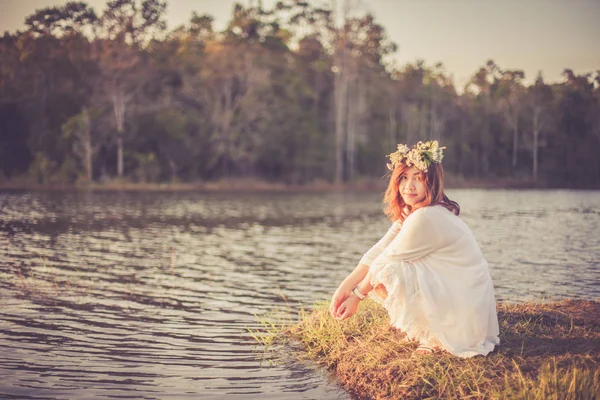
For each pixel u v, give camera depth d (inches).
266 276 388.5
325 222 796.0
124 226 703.7
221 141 1908.2
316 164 1990.7
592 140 2172.7
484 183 2224.4
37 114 1881.2
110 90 1855.3
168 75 1994.3
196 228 698.8
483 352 176.1
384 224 771.4
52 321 259.8
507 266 419.5
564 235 626.2
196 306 295.4
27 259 438.9
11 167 1881.2
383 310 237.9
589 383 151.3
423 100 2375.7
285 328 247.4
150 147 1910.7
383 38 2228.1
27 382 187.0
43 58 1911.9
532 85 2288.4
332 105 2192.4
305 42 2277.3
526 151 2303.2
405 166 181.8
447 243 173.5
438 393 164.4
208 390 181.5
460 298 173.6
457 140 2370.8
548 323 209.3
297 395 177.6
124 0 2005.4
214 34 2249.0
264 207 1076.5
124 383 187.0
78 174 1793.8
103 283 352.5
